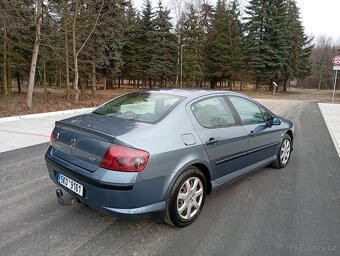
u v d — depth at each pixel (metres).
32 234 2.91
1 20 12.59
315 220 3.31
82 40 18.17
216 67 36.47
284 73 36.34
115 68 24.48
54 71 24.66
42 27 16.00
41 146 6.34
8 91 23.05
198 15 35.91
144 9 35.75
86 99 19.42
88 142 2.83
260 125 4.34
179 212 3.02
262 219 3.31
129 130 2.83
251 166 4.21
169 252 2.68
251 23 34.06
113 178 2.58
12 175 4.52
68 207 3.49
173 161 2.88
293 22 38.12
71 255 2.60
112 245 2.76
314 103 19.56
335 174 4.90
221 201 3.76
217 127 3.53
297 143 7.26
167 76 35.94
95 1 15.93
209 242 2.84
